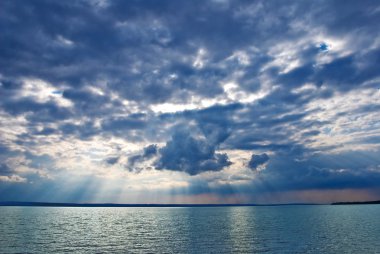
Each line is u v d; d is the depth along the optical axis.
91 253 57.09
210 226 118.25
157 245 66.56
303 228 102.44
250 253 55.56
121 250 60.44
